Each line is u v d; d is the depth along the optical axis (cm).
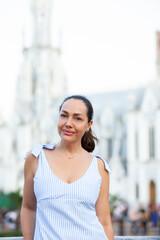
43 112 10200
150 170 7494
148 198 7488
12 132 10219
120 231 3091
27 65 10925
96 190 476
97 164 494
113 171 7969
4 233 2711
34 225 500
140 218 3575
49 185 461
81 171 481
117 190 7894
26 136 9969
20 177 9519
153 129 7588
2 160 10069
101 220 500
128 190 7725
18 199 4875
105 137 8850
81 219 455
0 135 10344
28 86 10750
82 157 498
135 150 7788
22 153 9881
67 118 500
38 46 11125
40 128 9844
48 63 10919
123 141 8581
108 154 8775
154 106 7556
